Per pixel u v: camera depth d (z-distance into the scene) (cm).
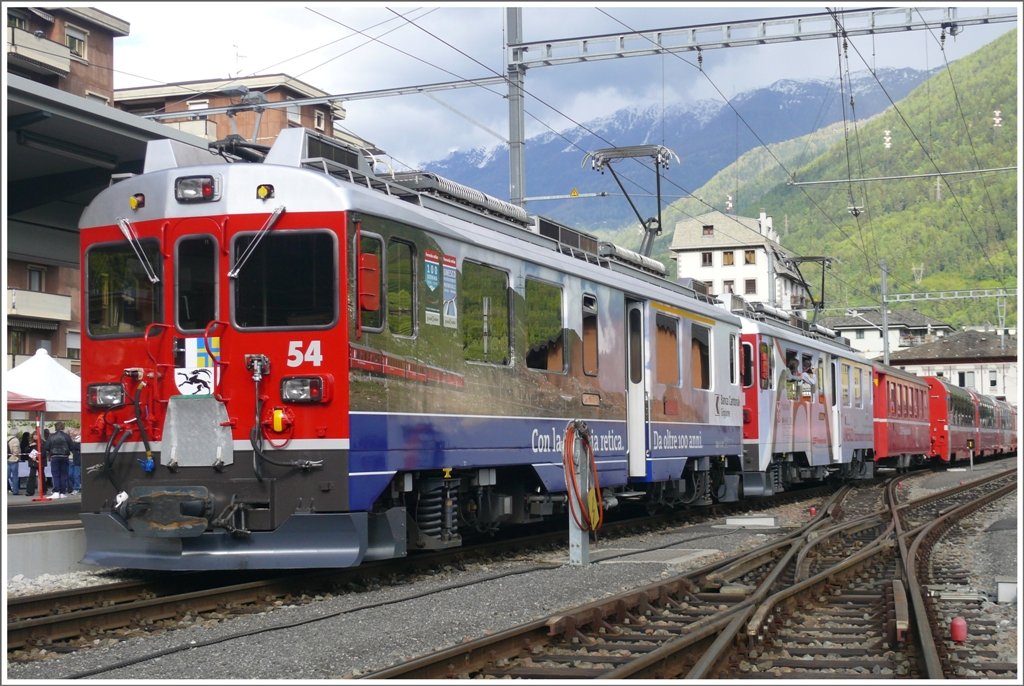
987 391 8506
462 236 1116
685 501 1800
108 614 795
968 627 841
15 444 2473
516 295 1220
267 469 932
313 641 728
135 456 966
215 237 957
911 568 1051
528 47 1814
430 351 1048
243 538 935
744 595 960
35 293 3847
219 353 947
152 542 952
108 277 995
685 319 1711
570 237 1451
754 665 684
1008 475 3556
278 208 947
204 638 756
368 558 963
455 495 1134
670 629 792
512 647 686
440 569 1130
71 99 1170
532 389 1243
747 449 2042
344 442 927
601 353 1424
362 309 949
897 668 676
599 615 779
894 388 3303
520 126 1811
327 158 1038
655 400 1577
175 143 1021
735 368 1942
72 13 4438
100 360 989
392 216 997
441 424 1060
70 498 2131
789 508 2164
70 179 1418
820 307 3216
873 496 2539
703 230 9544
